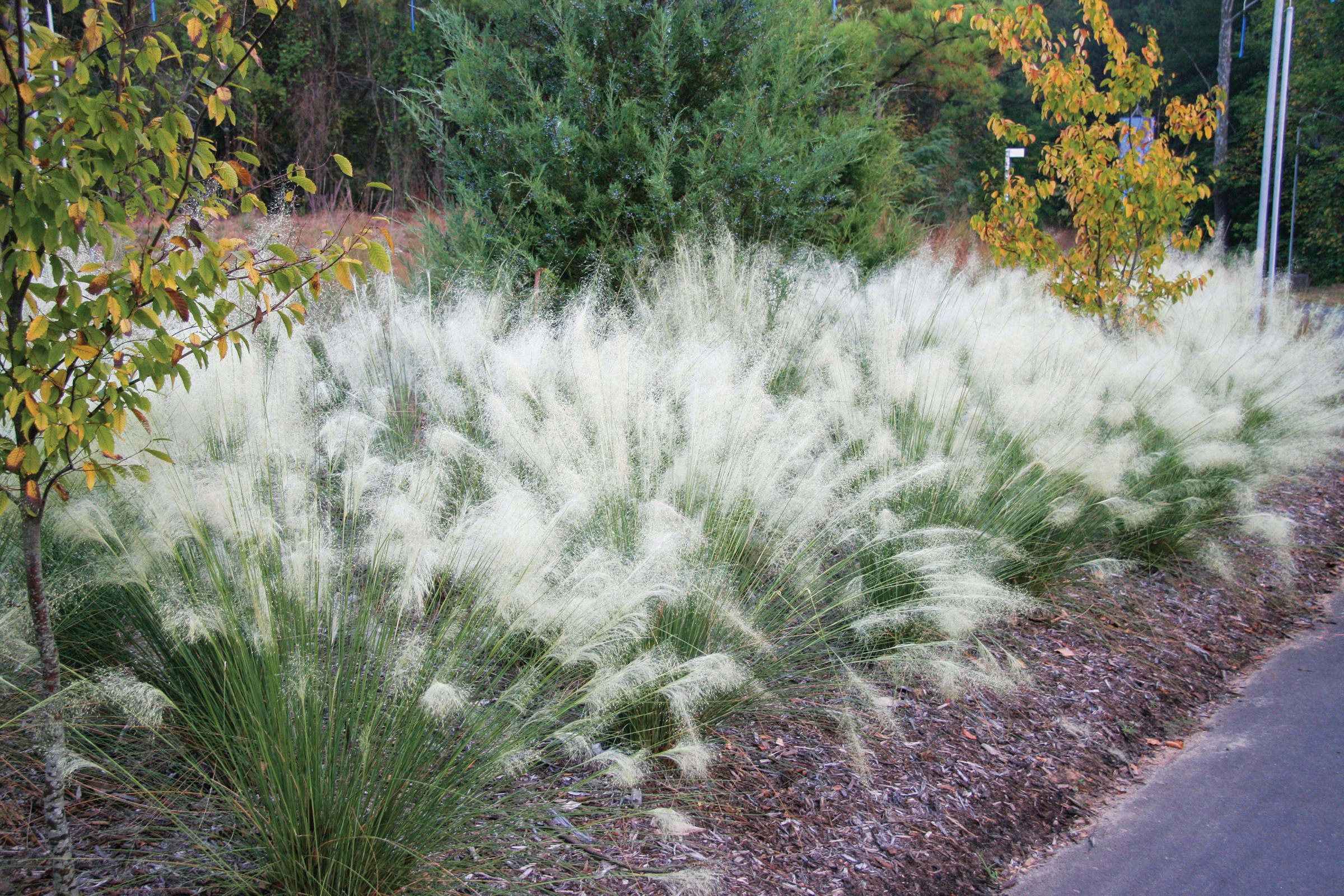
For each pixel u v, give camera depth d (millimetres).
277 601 2734
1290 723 4285
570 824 2969
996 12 7883
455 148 7176
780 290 6645
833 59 9438
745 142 7090
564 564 3484
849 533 3961
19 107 1972
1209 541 5871
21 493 2191
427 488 3328
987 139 24703
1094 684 4434
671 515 3461
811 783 3406
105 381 2223
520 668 3215
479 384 4477
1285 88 12312
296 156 14133
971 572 3922
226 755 2850
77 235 2049
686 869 2828
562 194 6828
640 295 5840
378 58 15906
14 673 2869
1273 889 3127
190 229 2189
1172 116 7762
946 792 3508
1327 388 7141
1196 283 7934
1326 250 27656
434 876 2639
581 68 6926
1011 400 5129
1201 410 5871
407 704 2666
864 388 5363
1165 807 3641
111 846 2623
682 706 3018
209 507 2797
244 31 2377
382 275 5223
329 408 4742
